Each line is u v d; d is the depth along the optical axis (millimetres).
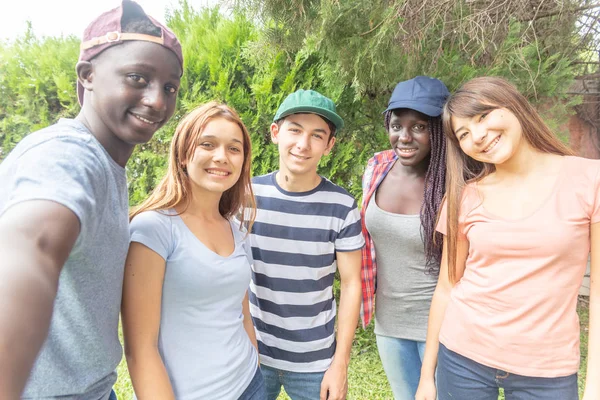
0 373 474
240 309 1346
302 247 1625
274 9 2596
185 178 1243
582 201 1173
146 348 1082
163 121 865
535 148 1301
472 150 1320
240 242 1404
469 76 3189
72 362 800
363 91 3143
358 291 1692
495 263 1291
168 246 1130
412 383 1841
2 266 518
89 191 694
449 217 1444
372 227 1804
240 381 1262
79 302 780
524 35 3467
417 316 1760
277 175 1728
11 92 4363
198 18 3961
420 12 2943
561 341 1190
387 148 3402
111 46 783
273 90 3457
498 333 1256
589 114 5633
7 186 656
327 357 1685
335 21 2469
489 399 1355
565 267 1188
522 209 1252
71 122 793
